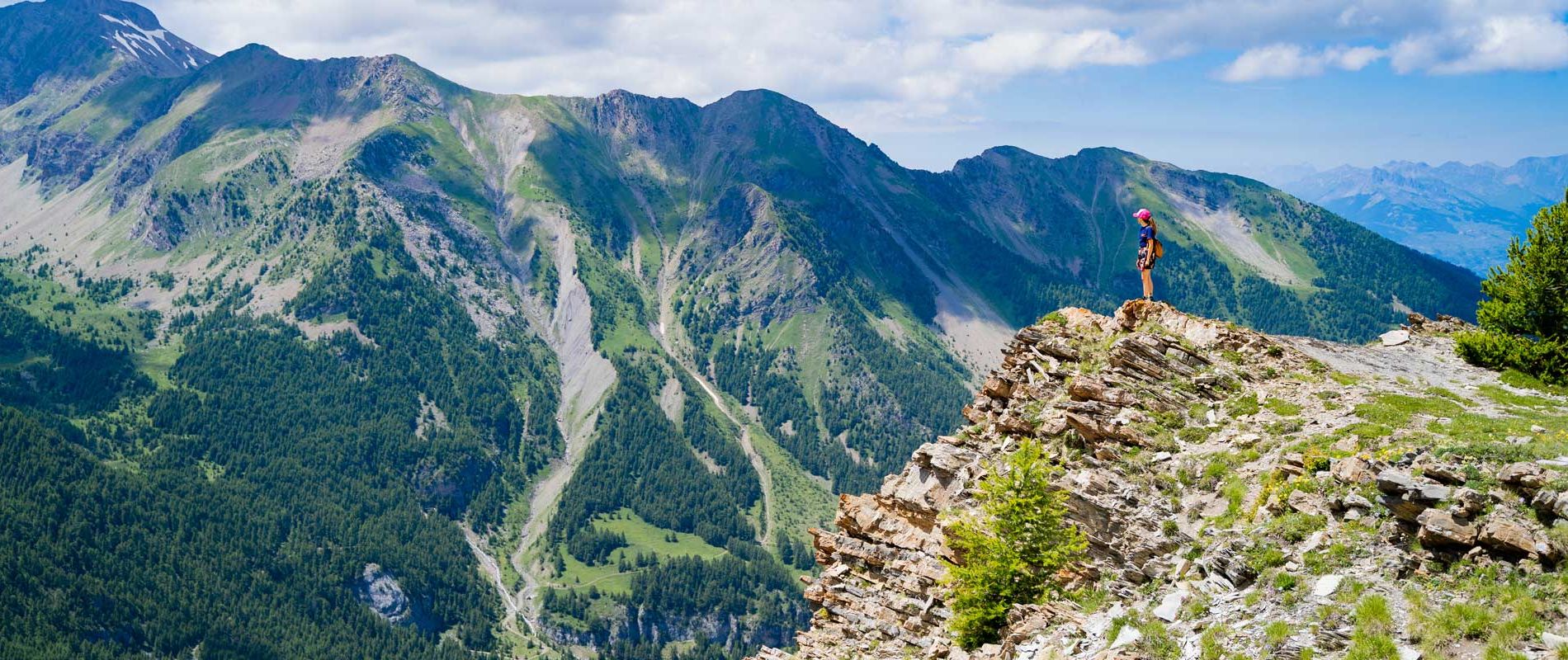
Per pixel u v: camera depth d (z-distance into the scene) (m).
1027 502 42.03
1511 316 57.84
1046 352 52.97
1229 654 31.42
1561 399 49.19
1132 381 48.28
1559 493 30.53
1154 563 38.47
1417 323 65.44
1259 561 34.78
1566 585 28.67
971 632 41.25
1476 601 29.64
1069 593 40.25
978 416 53.62
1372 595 30.98
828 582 50.94
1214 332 51.09
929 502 50.16
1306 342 53.44
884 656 44.56
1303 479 37.47
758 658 49.59
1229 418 45.12
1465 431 37.88
